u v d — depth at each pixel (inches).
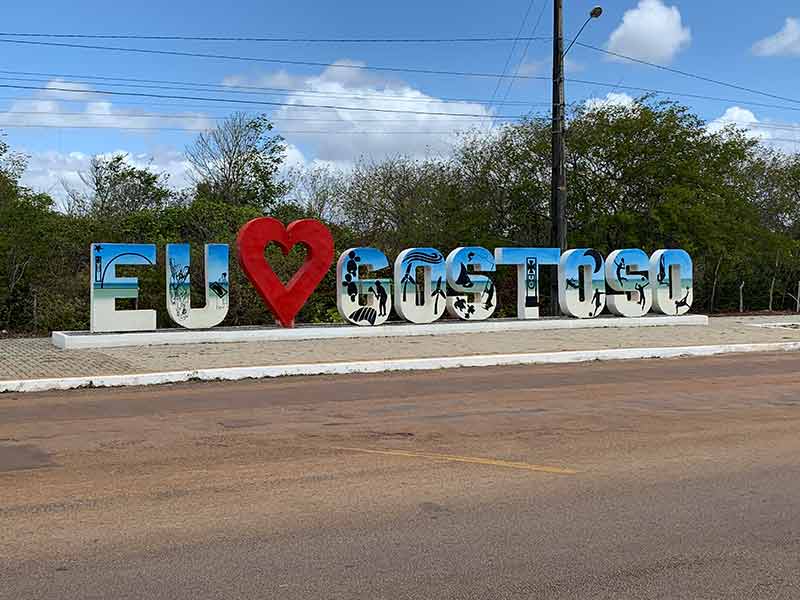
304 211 1599.4
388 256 1375.5
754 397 509.7
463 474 307.3
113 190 1737.2
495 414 446.0
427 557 217.6
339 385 572.7
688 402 489.4
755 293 1528.1
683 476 303.0
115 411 459.5
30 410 463.5
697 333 957.2
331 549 223.9
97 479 301.3
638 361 740.7
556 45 1024.9
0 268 1019.9
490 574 205.6
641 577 203.8
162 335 800.3
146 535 236.1
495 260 989.2
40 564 212.8
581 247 1291.8
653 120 1290.6
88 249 1146.7
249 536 235.0
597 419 429.1
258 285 862.5
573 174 1314.0
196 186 1715.1
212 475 307.3
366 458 335.9
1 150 1090.1
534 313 1010.1
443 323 949.8
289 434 389.1
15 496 277.6
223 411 458.3
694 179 1290.6
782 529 240.5
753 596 192.7
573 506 263.7
